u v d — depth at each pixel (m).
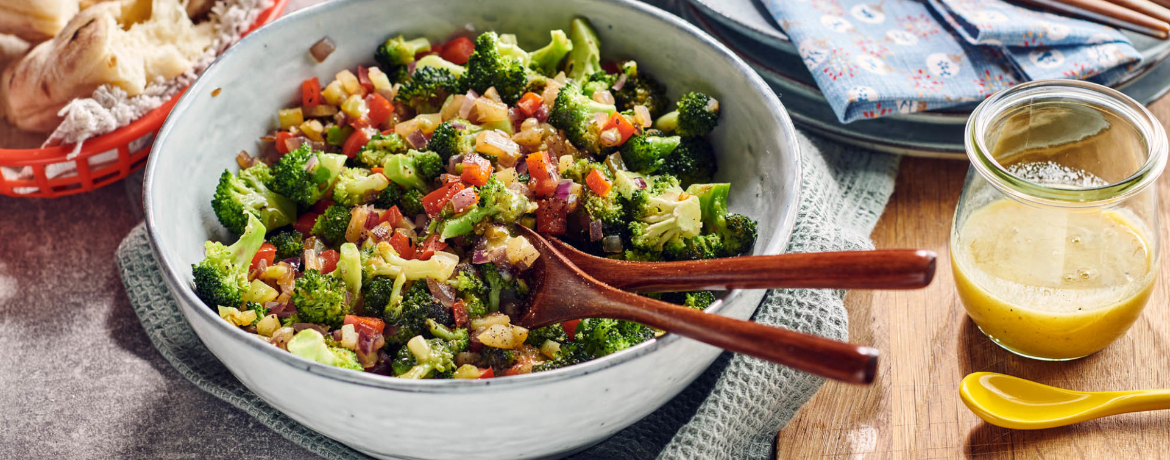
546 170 1.72
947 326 1.86
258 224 1.70
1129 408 1.66
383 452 1.61
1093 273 1.63
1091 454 1.64
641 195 1.73
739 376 1.70
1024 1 2.12
